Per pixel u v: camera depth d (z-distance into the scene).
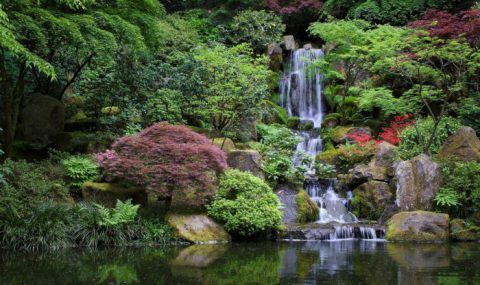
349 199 12.91
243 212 10.65
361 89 16.83
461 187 11.97
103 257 8.45
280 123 18.19
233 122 15.20
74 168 11.77
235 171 11.54
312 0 23.31
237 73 14.38
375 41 15.38
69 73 16.89
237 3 23.28
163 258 8.41
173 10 24.91
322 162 15.26
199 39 20.88
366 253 9.04
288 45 21.08
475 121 15.11
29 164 11.48
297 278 6.84
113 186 11.17
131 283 6.50
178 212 10.80
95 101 14.60
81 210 9.95
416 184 12.20
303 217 11.96
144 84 15.17
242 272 7.24
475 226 11.18
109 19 12.07
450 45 13.55
